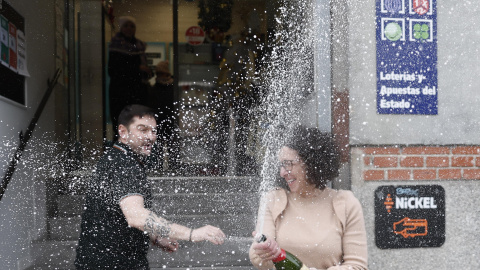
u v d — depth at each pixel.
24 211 3.74
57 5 5.43
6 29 3.62
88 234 2.32
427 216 3.08
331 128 3.04
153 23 6.49
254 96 5.71
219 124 5.94
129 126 2.40
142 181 2.34
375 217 3.04
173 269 3.39
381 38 3.09
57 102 5.32
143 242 2.39
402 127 3.08
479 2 3.15
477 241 3.11
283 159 2.05
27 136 3.77
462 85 3.13
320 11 3.09
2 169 3.41
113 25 6.38
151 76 6.46
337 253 1.99
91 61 6.25
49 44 5.04
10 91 3.68
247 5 6.24
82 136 6.16
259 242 1.71
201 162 5.75
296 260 1.75
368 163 3.05
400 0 3.11
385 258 3.05
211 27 6.37
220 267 3.41
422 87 3.10
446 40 3.13
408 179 3.07
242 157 5.37
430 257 3.08
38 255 3.72
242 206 4.30
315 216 2.04
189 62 6.47
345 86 3.06
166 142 5.93
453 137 3.12
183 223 4.02
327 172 2.03
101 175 2.32
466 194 3.11
